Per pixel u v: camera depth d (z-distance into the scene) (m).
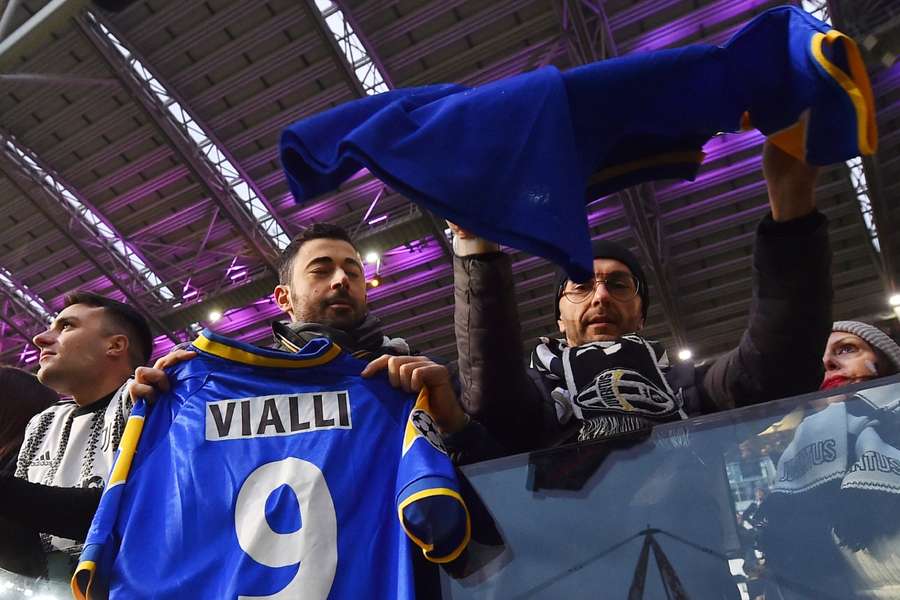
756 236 1.31
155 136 11.86
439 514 1.10
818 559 1.06
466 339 1.39
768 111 1.18
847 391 1.17
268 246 13.17
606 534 1.17
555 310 1.93
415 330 14.89
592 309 1.75
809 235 1.25
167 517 1.25
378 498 1.27
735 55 1.20
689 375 1.67
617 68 1.16
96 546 1.18
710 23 9.80
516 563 1.17
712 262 13.23
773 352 1.33
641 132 1.18
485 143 1.02
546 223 0.95
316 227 1.88
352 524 1.23
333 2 10.02
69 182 12.73
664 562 1.13
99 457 1.63
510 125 1.04
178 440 1.33
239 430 1.34
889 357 2.03
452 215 0.97
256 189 12.32
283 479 1.27
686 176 1.23
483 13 10.02
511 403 1.41
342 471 1.29
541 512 1.21
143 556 1.20
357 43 10.52
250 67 10.85
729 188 11.85
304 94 11.12
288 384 1.40
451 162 1.01
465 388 1.48
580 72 1.15
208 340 1.44
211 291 14.37
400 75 10.79
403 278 13.86
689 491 1.17
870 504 1.07
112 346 1.91
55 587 1.50
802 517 1.10
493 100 1.06
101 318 1.93
